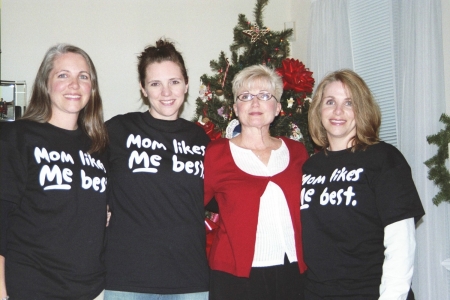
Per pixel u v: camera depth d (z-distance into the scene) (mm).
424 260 3143
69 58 1979
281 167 2207
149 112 2281
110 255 2045
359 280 1869
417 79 3184
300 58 4656
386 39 3738
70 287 1842
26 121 1898
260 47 3529
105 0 4254
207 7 4488
